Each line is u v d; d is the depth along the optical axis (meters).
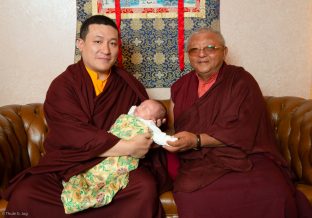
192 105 1.86
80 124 1.65
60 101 1.73
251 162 1.68
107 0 2.34
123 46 2.39
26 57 2.40
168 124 2.12
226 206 1.55
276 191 1.52
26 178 1.63
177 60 2.42
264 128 1.82
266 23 2.46
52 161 1.65
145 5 2.36
